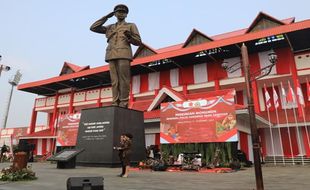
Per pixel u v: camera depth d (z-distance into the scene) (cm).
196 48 3120
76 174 1053
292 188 762
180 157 1644
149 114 2703
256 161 715
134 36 1756
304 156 2716
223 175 1194
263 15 3027
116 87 1745
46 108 4938
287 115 2914
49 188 648
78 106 4625
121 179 912
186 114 2073
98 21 1795
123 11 1795
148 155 2136
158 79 3822
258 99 3038
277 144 2984
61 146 2808
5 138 5300
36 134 4475
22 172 848
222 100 1934
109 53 1770
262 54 3098
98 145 1506
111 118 1513
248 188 732
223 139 1869
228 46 3033
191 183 836
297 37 2741
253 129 740
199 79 3475
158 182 838
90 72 3997
